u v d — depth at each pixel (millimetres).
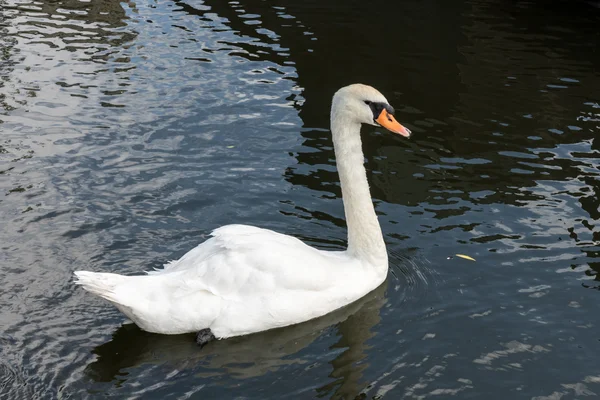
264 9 15438
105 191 8609
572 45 13797
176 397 5617
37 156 9281
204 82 11727
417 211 8453
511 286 7137
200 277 6293
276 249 6500
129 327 6387
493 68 12695
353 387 5781
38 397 5539
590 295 7004
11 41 13188
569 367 6078
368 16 15109
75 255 7371
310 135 10195
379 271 7035
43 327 6316
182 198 8570
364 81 11992
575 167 9516
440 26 14625
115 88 11367
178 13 15070
